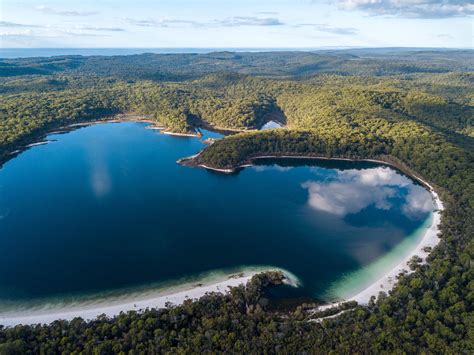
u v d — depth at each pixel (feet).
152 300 424.87
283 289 447.42
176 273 480.64
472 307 375.45
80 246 542.98
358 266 492.13
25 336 350.84
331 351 321.93
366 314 376.68
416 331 345.51
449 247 495.41
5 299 432.25
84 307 417.08
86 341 345.10
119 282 462.60
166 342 336.90
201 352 325.21
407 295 399.65
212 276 473.67
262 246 542.57
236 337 347.77
